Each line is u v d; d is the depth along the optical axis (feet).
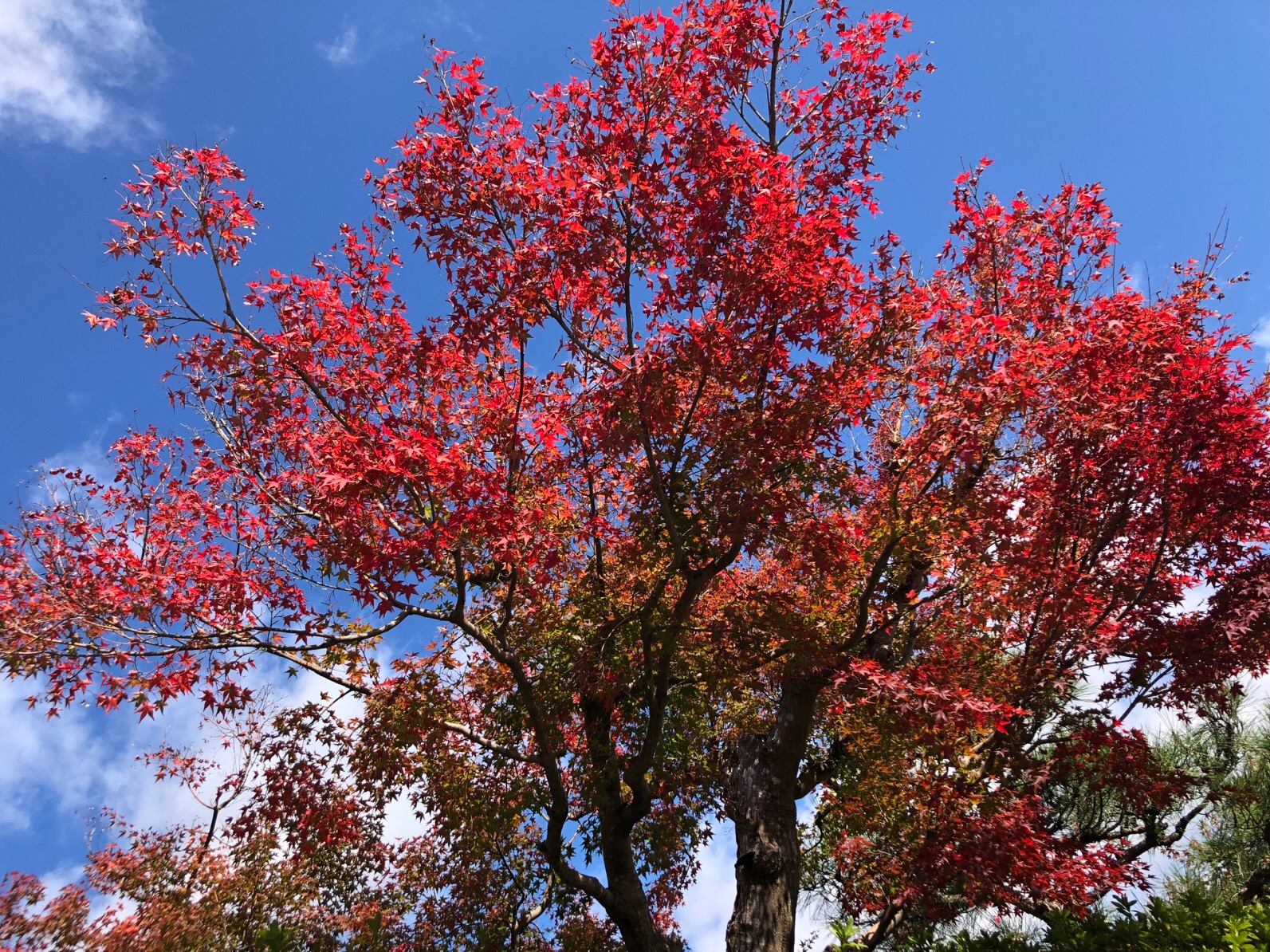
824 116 35.91
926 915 26.61
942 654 31.37
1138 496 30.81
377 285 30.91
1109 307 30.30
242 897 41.93
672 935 46.73
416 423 29.78
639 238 29.37
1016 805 26.25
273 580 30.25
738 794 34.81
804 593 38.86
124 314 27.73
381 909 44.86
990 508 29.58
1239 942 20.56
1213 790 31.07
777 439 28.02
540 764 32.48
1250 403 28.86
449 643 34.58
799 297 28.37
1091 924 23.49
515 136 28.96
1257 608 27.04
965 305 31.17
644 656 30.94
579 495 35.01
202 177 27.96
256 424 31.58
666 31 28.60
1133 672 29.35
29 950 36.94
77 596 27.48
